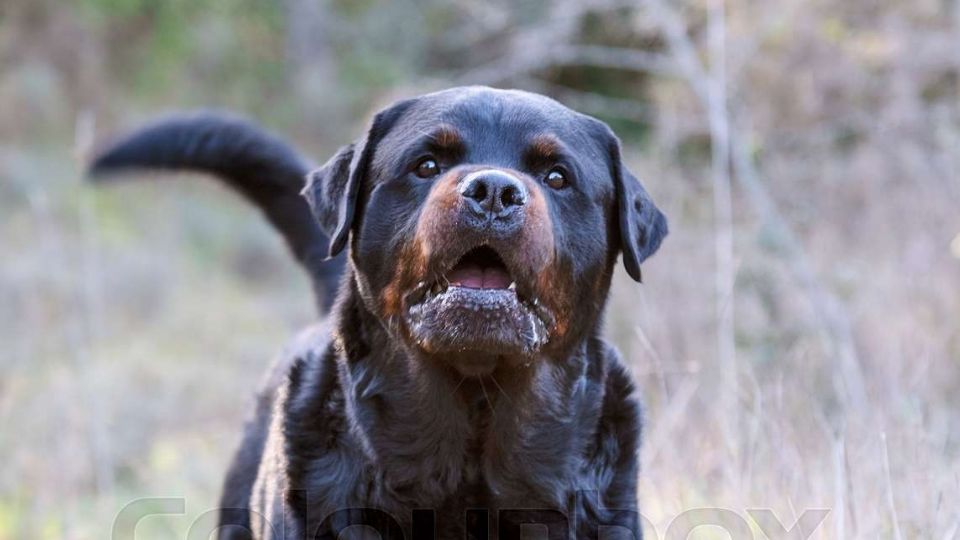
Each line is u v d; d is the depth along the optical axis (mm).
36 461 10000
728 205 10375
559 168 4977
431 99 5160
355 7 24828
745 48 14039
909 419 6832
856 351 9117
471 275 4773
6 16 24828
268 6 26062
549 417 5070
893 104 14047
